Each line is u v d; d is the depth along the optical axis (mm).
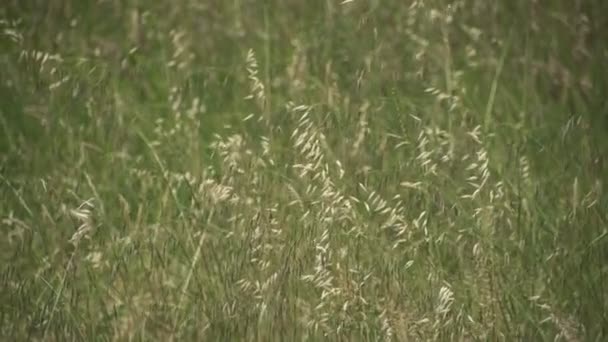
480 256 16406
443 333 15570
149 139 21000
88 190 18797
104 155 19484
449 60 20719
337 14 23391
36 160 19781
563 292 16453
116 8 24891
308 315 15836
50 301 16328
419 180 17766
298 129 17734
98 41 23672
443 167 18141
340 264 16125
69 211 17625
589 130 20203
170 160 19516
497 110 21281
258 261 16203
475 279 16281
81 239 17406
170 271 16828
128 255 16719
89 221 16844
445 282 16234
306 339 15688
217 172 19703
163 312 16172
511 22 23297
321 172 17094
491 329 15812
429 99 21297
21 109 21641
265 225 16391
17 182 19000
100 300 16516
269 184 17250
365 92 20984
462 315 15781
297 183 17391
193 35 23906
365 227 16688
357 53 22375
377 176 18047
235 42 23719
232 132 20859
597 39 23000
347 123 18922
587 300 16266
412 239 16938
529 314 16078
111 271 16547
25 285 16625
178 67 22031
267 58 20844
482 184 16875
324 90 20062
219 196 16812
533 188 18297
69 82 21141
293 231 16453
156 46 23844
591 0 23609
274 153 18359
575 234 17078
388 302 15945
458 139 18766
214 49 23641
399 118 19234
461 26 21953
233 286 16047
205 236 16719
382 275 16156
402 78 21672
